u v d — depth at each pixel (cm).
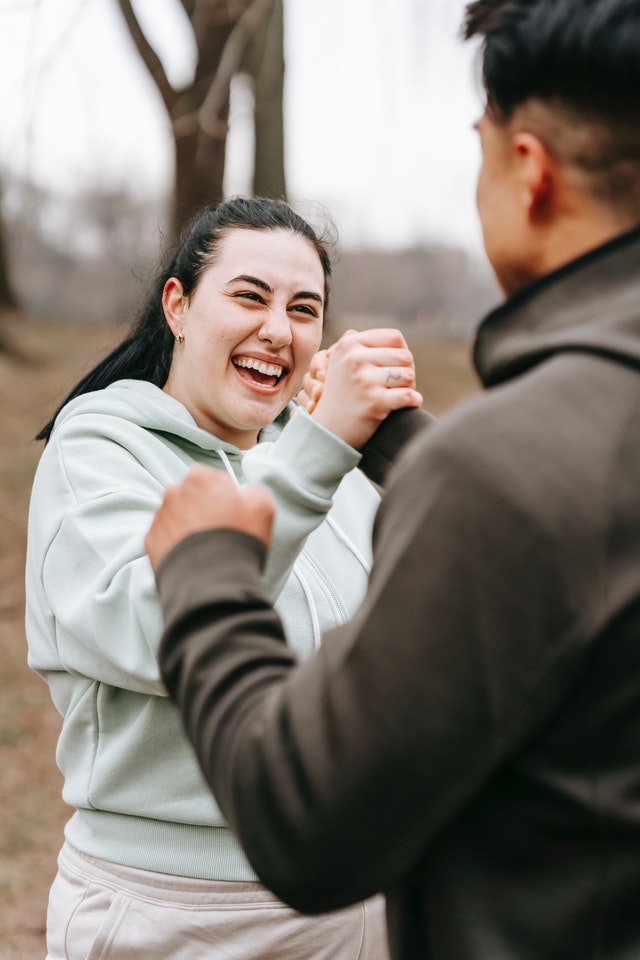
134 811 159
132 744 157
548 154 90
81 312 1686
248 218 183
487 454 81
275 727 83
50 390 968
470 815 87
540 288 90
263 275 177
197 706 87
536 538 79
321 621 175
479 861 86
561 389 84
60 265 1639
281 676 87
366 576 187
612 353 84
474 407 85
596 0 87
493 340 92
